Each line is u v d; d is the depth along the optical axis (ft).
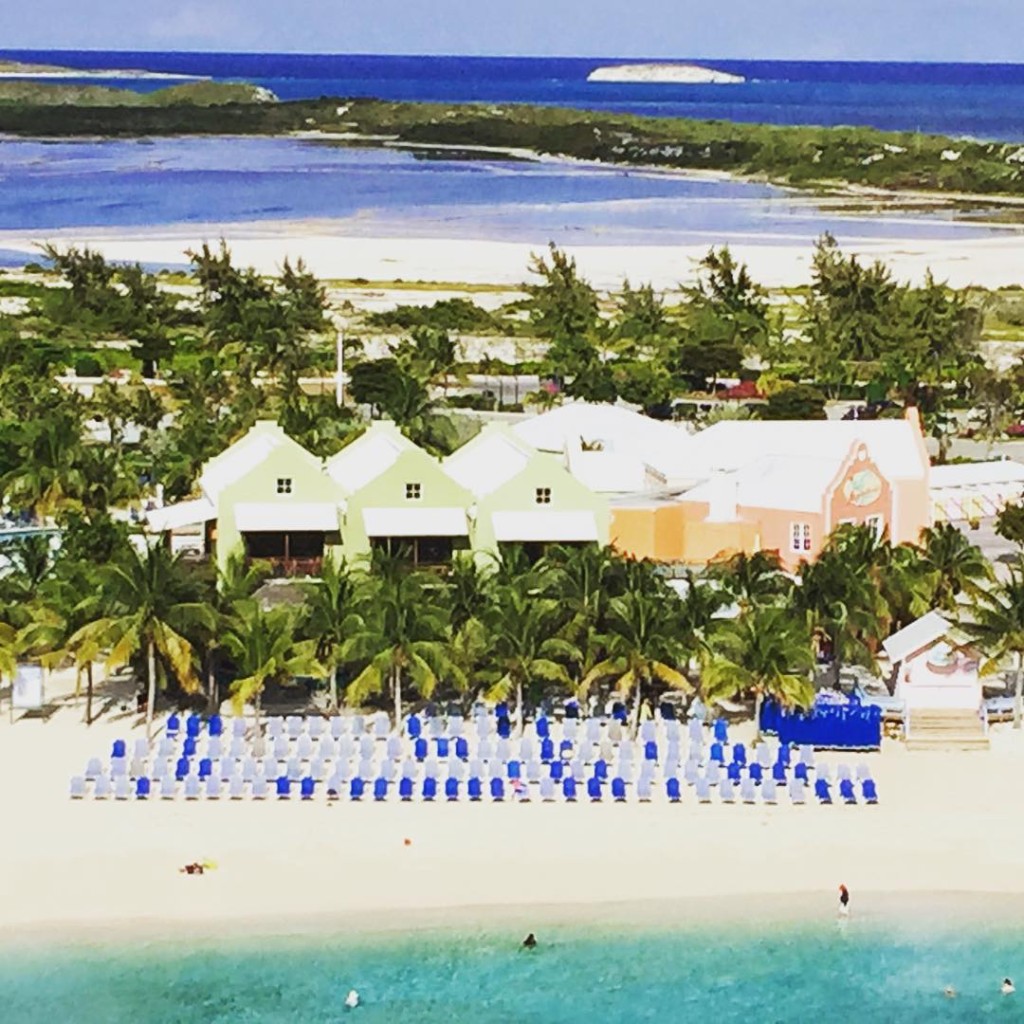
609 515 321.52
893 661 271.28
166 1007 191.11
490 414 540.93
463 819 234.79
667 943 205.46
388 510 305.12
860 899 215.51
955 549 292.81
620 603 255.91
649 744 250.57
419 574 277.03
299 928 206.39
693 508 337.72
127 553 261.24
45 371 551.59
